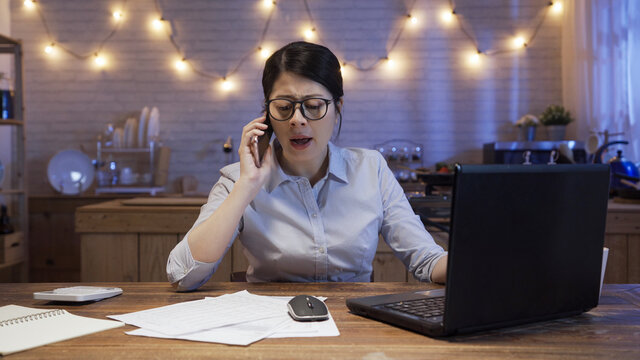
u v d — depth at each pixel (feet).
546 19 16.34
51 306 3.35
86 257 8.02
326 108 3.95
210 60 16.66
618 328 2.81
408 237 4.52
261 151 4.22
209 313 3.06
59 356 2.39
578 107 15.15
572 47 15.42
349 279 4.59
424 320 2.72
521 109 16.47
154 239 8.02
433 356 2.38
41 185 16.62
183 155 16.74
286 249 4.37
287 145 4.06
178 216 7.97
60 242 14.49
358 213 4.52
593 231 2.96
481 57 16.48
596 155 10.25
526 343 2.56
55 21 16.61
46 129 16.63
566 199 2.81
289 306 3.03
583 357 2.37
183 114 16.69
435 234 5.89
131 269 8.02
